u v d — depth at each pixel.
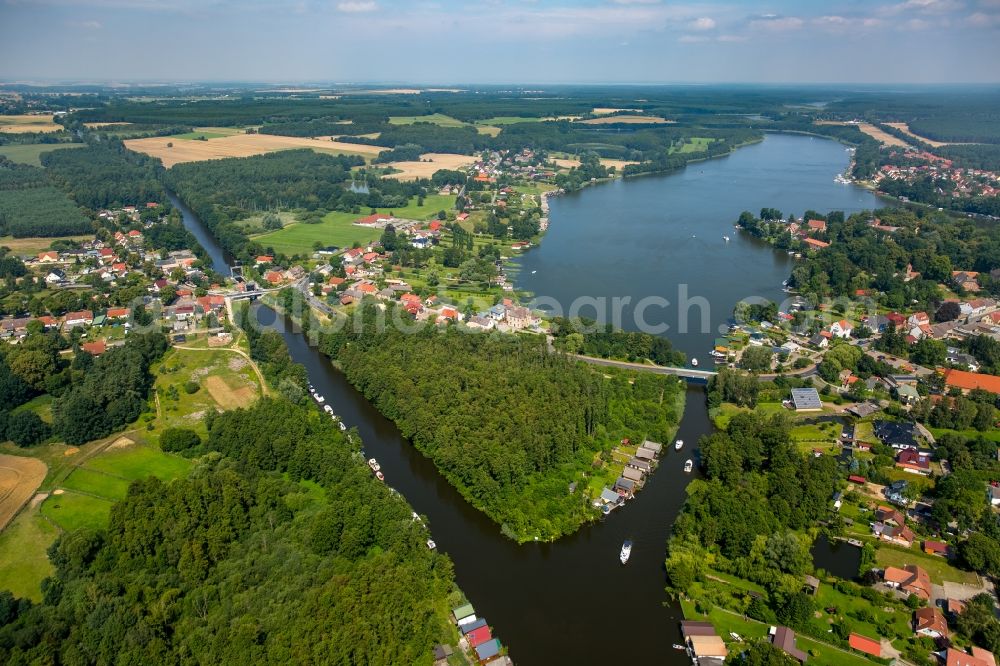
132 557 151.75
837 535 166.38
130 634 128.25
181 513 158.38
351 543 154.12
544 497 180.75
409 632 134.12
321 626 128.12
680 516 172.25
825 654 131.12
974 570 152.75
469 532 173.88
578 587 153.88
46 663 122.88
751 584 150.62
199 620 134.25
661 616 145.25
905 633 135.38
